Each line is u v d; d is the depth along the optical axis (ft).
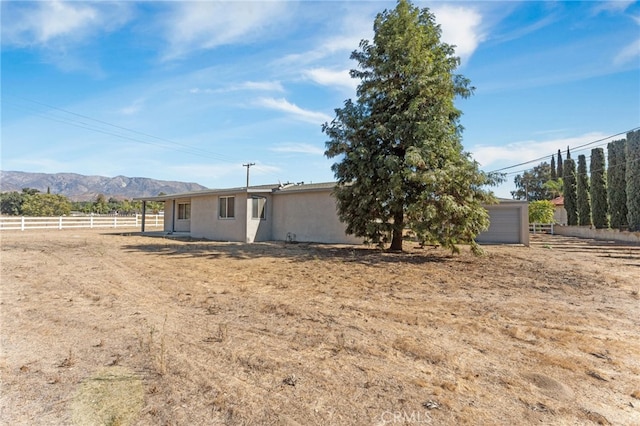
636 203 70.38
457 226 35.83
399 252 42.47
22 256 36.76
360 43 43.21
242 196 59.16
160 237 66.03
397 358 11.64
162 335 13.84
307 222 59.67
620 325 15.34
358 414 8.21
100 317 16.22
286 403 8.73
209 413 8.26
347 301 19.38
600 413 8.34
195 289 22.26
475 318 16.24
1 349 12.30
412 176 35.68
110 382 9.86
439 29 41.86
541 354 12.01
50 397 9.00
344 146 42.04
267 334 13.99
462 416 8.13
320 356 11.80
